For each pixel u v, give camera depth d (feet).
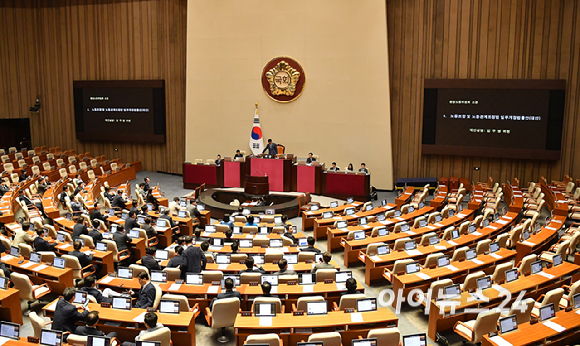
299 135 70.18
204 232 40.01
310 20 67.15
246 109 71.87
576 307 24.08
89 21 81.66
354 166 68.74
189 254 30.22
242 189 63.98
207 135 74.33
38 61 85.25
